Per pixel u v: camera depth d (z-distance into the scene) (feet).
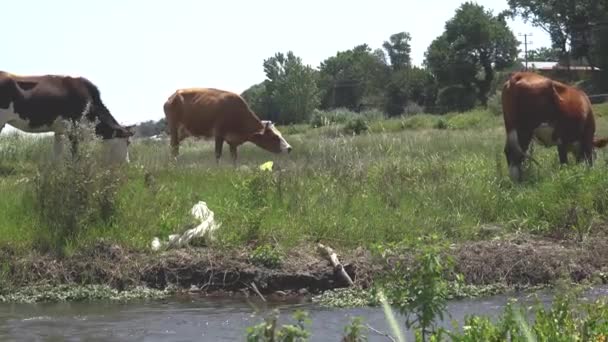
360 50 312.09
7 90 49.85
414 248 31.07
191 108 61.52
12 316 28.48
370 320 27.55
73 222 35.04
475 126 130.52
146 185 41.09
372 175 45.55
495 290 32.50
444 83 258.37
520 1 247.29
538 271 34.09
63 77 51.60
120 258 33.68
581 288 20.44
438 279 18.86
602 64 222.69
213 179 44.50
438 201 41.68
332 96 284.61
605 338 18.17
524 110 47.24
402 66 293.23
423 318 18.53
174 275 33.12
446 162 51.08
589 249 36.50
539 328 18.56
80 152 37.52
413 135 85.66
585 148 49.26
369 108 255.50
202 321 27.84
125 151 51.72
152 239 35.47
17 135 61.11
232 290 32.89
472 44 253.44
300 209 39.14
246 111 61.57
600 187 42.14
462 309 29.30
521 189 43.98
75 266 33.01
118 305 30.40
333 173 44.86
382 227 37.83
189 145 88.43
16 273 32.50
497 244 36.24
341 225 37.45
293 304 30.63
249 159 68.49
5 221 35.70
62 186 35.65
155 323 27.55
